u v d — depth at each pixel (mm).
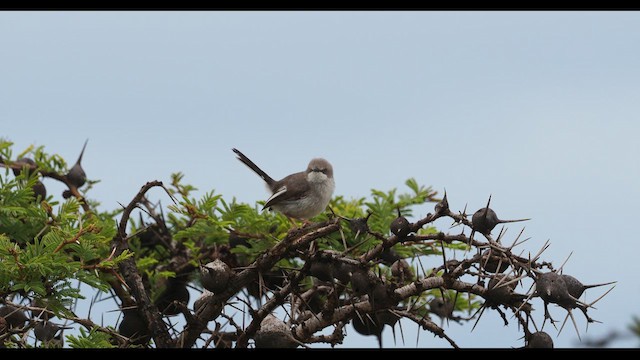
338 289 10805
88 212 13789
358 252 13336
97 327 11703
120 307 12508
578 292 9102
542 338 9664
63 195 15758
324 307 10891
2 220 13008
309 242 10648
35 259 11188
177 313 14250
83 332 11750
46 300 11492
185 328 11273
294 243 10695
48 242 11875
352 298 11055
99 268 12094
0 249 11133
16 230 13023
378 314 11469
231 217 14055
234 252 13977
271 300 10680
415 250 14023
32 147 15859
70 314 12016
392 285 10586
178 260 14867
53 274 11672
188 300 14547
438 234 10312
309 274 10633
